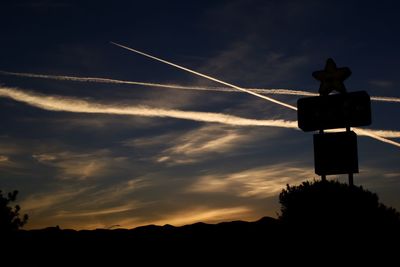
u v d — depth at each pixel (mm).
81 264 25344
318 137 20281
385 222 18766
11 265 17203
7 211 17281
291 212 19969
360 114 19812
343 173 19766
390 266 17828
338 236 18828
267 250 22109
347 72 20078
